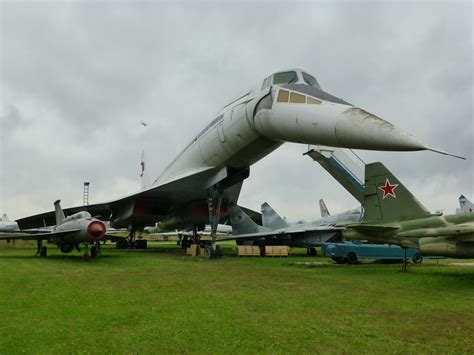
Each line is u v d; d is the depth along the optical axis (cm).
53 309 596
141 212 1972
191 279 933
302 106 1145
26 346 427
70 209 2094
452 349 425
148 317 552
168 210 2048
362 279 966
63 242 1642
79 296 702
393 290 795
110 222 2416
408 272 1146
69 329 491
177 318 546
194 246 1823
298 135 1146
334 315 571
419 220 1186
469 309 615
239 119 1464
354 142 952
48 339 451
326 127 1018
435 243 1059
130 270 1111
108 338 456
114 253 2000
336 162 2061
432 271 1180
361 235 1287
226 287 819
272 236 2364
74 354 404
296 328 500
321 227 2223
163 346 430
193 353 410
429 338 463
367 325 516
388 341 450
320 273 1102
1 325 507
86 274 1011
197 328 497
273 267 1270
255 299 686
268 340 452
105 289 780
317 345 435
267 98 1316
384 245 1475
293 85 1280
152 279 928
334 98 1144
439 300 689
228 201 2030
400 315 573
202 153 1752
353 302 666
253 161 1642
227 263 1391
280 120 1208
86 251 1467
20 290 759
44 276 966
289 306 630
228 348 425
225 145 1580
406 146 854
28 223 2267
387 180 1277
